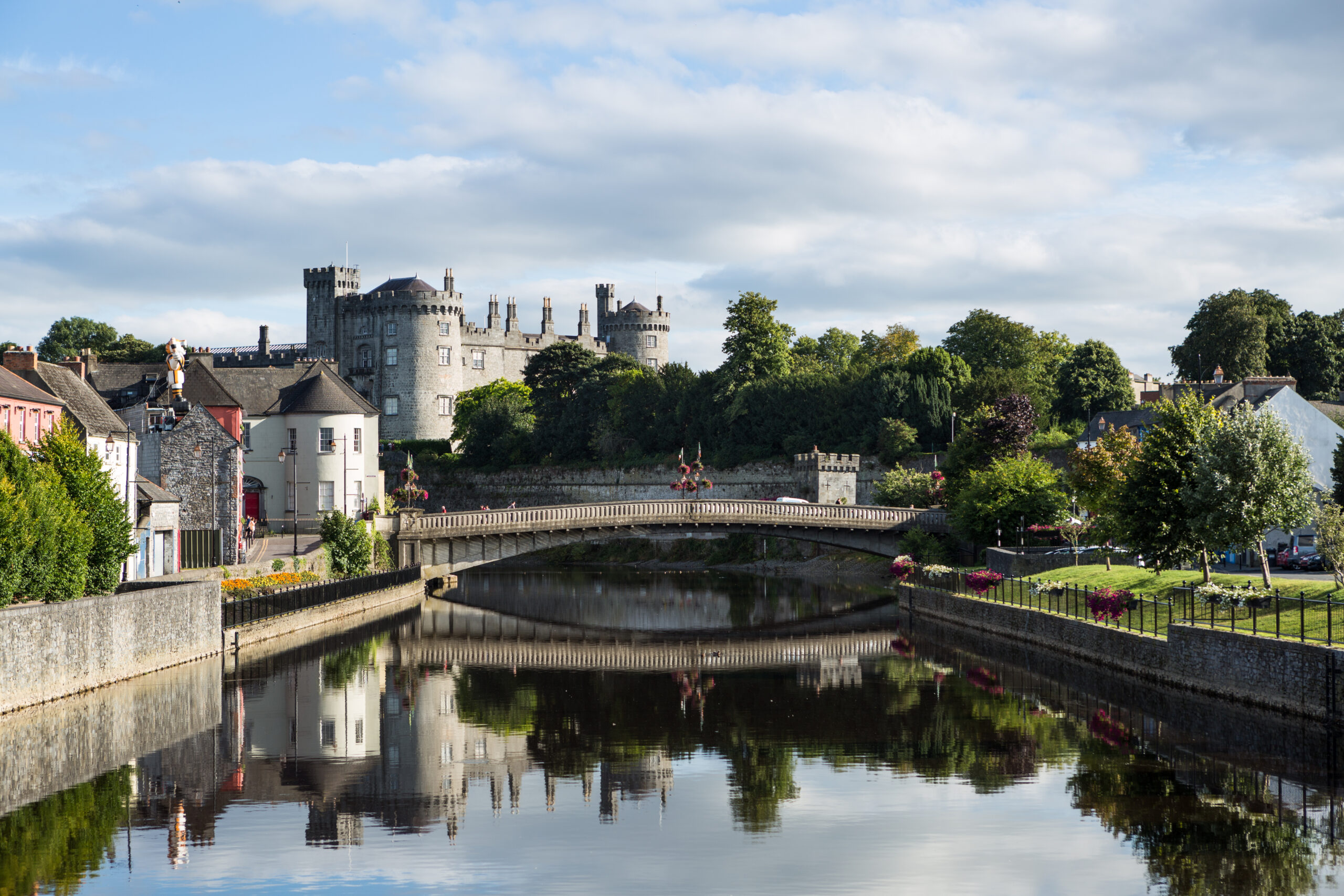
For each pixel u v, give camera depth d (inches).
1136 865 823.1
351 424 3440.0
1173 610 1583.4
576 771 1109.7
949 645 2041.1
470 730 1290.6
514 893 773.9
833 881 796.6
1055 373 4729.3
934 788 1034.1
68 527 1529.3
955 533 2974.9
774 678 1680.6
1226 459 1627.7
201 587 1678.2
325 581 2432.3
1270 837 879.7
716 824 933.8
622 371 5329.7
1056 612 1884.8
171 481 2529.5
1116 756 1131.3
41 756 1114.7
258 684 1534.2
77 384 2262.6
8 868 819.4
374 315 6097.4
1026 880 794.2
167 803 983.6
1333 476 2427.4
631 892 777.6
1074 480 2364.7
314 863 834.8
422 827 925.2
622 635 2246.6
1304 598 1259.8
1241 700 1273.4
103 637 1374.3
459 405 6018.7
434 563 3029.0
